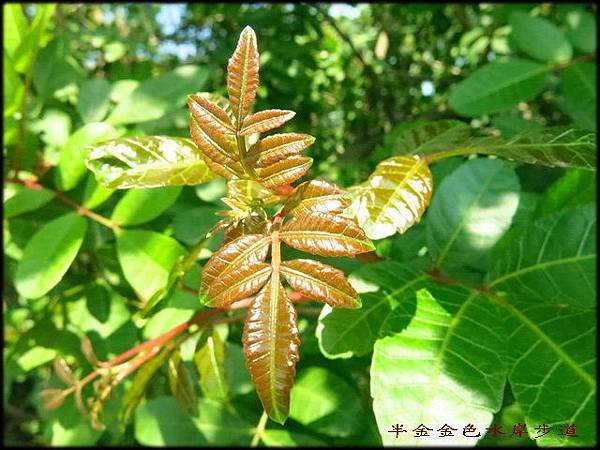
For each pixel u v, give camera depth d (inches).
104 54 17.5
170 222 11.5
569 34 13.7
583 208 7.8
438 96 24.7
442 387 6.1
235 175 5.8
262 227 5.9
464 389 6.1
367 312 7.2
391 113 23.6
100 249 11.2
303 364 10.6
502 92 12.6
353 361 10.5
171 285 7.2
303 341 10.6
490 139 7.2
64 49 13.3
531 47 13.2
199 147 5.6
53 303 11.3
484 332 6.6
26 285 8.7
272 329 5.3
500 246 9.0
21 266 8.8
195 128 5.6
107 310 11.2
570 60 13.1
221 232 10.1
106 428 10.8
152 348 8.8
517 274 7.7
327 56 23.8
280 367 5.2
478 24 23.7
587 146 6.6
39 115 12.6
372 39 26.2
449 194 8.8
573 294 7.4
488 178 8.8
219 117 5.6
